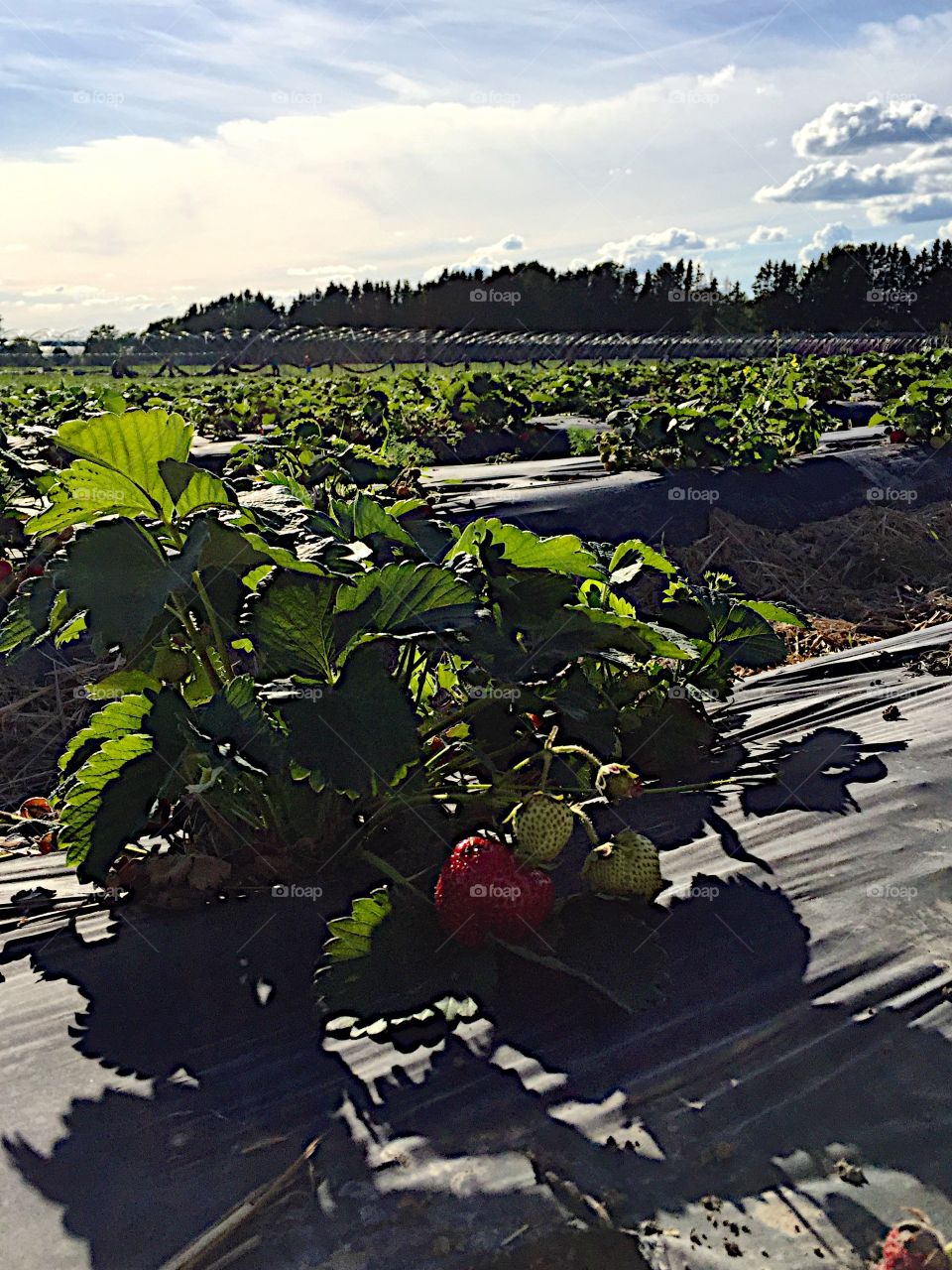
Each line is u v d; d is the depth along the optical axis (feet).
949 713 2.29
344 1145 1.05
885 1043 1.17
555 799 1.38
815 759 2.06
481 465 7.59
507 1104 1.10
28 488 3.78
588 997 1.27
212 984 1.35
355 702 1.35
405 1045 1.20
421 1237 0.94
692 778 2.01
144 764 1.42
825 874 1.57
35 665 3.18
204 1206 0.98
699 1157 1.02
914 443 7.27
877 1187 0.98
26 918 1.57
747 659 2.20
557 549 1.67
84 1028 1.27
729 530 5.28
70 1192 1.00
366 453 5.41
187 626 1.61
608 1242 0.93
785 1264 0.90
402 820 1.64
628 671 2.02
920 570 5.34
